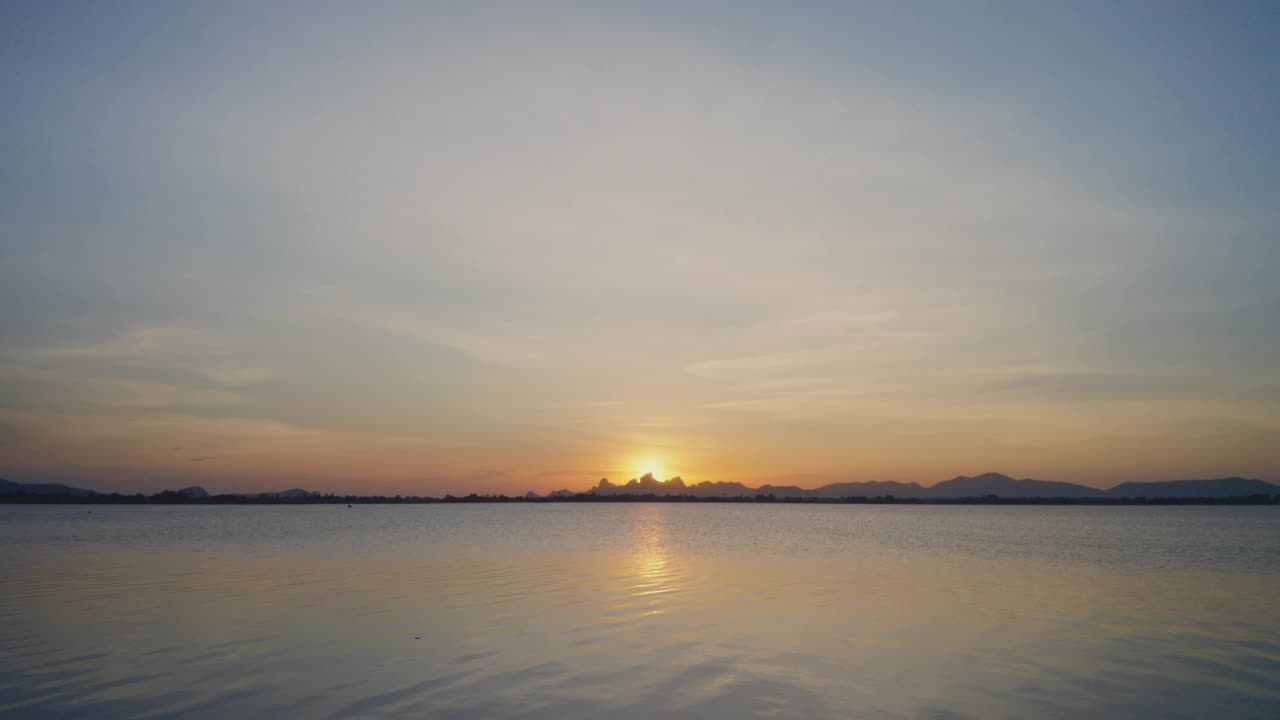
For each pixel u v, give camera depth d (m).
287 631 22.59
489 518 163.00
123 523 112.44
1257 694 16.22
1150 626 24.05
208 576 37.41
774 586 33.84
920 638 21.75
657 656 19.31
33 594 30.83
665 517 184.00
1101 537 83.38
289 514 189.12
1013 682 16.98
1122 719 14.54
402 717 14.37
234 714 14.56
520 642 21.05
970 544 68.31
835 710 14.86
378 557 49.28
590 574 38.72
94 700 15.42
